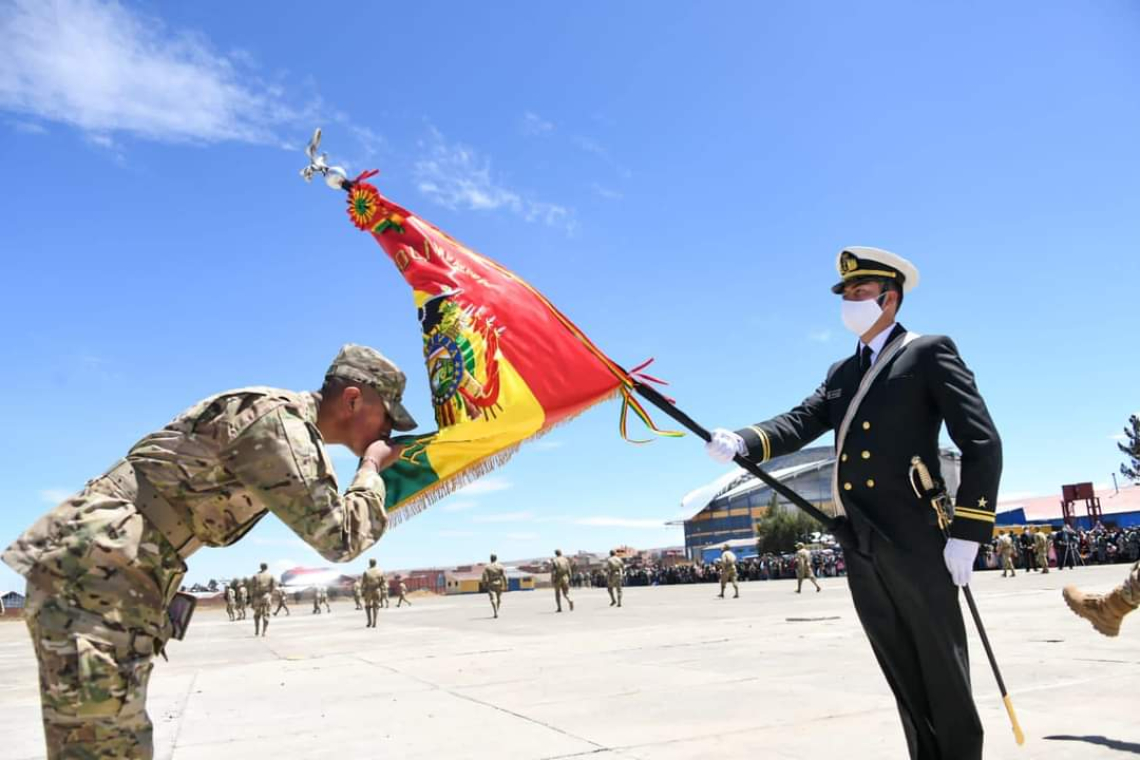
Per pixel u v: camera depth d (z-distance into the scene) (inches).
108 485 92.7
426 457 134.0
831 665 299.7
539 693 268.2
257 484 92.9
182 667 426.6
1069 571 1086.4
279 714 252.4
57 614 85.9
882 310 132.7
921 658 122.0
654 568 2219.5
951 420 121.6
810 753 167.0
